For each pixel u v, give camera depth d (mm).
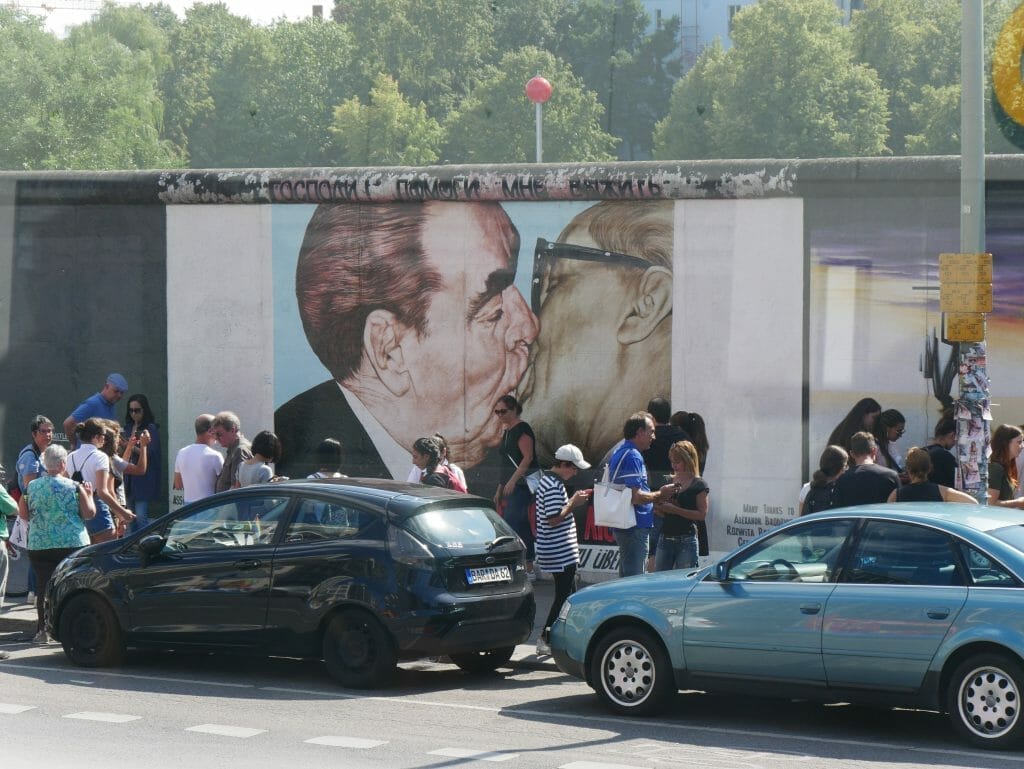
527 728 16781
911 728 16688
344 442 28594
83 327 29891
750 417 25969
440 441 23812
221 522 20547
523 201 27281
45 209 29953
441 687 19750
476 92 150500
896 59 137625
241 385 29109
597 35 170375
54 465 22938
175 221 29328
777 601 16406
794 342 25656
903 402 25094
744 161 25844
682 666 17094
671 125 145500
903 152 134500
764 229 25781
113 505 24328
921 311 24953
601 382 26922
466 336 27766
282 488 20375
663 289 26484
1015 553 15312
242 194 28734
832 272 25422
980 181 19766
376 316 28297
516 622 20141
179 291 29375
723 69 141750
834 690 16016
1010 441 22219
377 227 28188
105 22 152625
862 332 25281
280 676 20562
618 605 17594
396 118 155625
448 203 27766
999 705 15078
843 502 20234
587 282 26938
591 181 26594
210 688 19547
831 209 25359
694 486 21016
